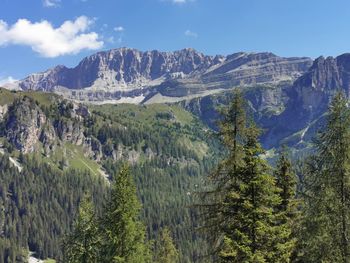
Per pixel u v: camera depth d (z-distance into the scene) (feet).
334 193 83.97
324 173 84.84
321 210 85.20
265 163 84.58
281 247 84.64
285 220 101.40
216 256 83.41
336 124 83.46
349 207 83.41
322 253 84.89
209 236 84.69
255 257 79.61
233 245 79.15
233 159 83.25
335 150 83.41
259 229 81.41
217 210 84.17
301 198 95.76
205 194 84.99
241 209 83.56
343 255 82.84
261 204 84.74
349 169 82.74
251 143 85.05
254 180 83.20
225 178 84.84
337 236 83.82
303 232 89.25
